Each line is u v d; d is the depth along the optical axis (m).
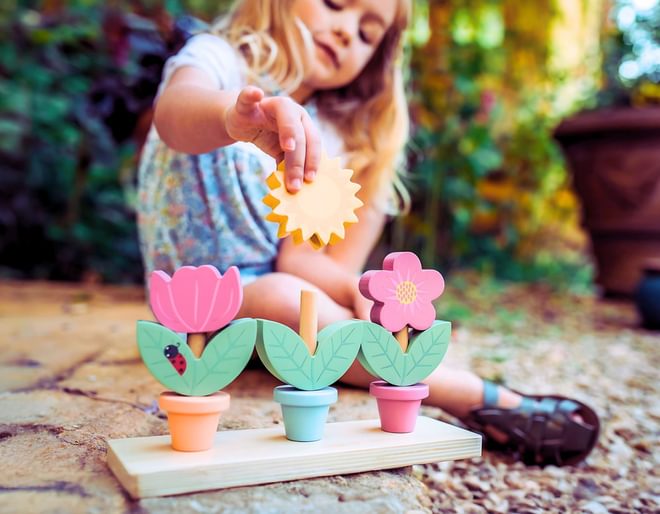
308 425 0.75
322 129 1.30
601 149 2.83
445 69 2.91
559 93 3.92
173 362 0.70
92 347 1.45
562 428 0.99
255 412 0.99
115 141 2.50
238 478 0.68
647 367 1.67
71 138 3.07
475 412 1.01
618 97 3.19
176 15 2.58
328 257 1.29
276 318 1.02
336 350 0.78
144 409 0.97
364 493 0.71
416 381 0.83
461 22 3.01
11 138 3.01
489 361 1.65
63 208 3.11
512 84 3.52
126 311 2.05
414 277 0.83
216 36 1.19
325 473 0.72
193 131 0.89
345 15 1.19
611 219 2.88
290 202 0.74
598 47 3.64
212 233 1.16
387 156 1.37
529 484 0.94
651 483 0.96
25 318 1.86
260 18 1.19
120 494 0.66
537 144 3.41
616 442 1.10
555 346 1.92
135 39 2.50
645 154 2.73
